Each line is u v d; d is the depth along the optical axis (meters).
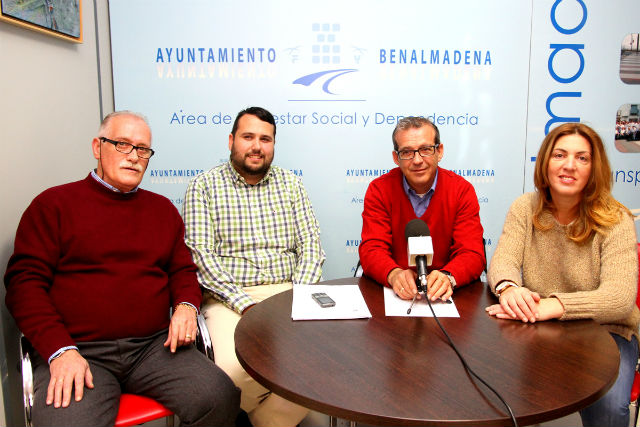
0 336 1.55
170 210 1.79
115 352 1.50
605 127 2.63
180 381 1.43
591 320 1.32
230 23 2.46
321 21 2.48
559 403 0.87
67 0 1.99
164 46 2.47
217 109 2.53
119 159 1.58
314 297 1.49
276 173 2.23
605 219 1.44
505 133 2.60
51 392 1.26
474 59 2.54
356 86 2.54
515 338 1.18
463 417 0.82
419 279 1.40
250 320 1.33
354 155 2.60
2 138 1.59
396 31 2.50
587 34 2.54
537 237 1.61
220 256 2.09
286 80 2.52
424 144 1.79
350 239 2.67
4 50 1.61
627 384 1.41
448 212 1.93
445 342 1.16
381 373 0.99
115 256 1.57
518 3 2.50
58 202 1.54
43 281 1.49
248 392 1.71
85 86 2.23
